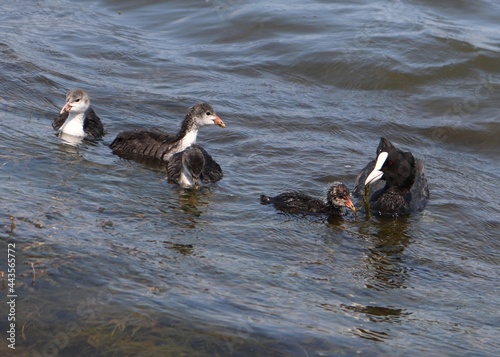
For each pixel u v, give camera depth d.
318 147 18.66
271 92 21.77
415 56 23.44
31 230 12.89
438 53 23.62
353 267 13.29
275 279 12.51
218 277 12.33
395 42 24.11
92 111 18.31
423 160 18.56
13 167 15.44
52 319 10.84
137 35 25.19
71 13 26.56
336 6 27.27
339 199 15.16
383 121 20.47
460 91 22.11
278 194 15.93
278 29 25.41
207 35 25.30
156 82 21.84
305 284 12.48
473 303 12.42
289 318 11.34
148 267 12.32
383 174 15.95
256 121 19.86
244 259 13.08
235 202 15.41
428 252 14.16
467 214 15.79
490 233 15.10
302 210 15.22
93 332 10.66
